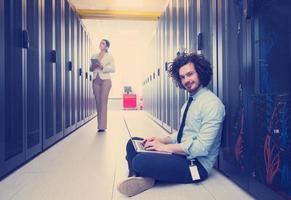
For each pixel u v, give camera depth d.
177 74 2.14
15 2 2.32
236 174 1.91
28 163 2.57
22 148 2.46
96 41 12.63
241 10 1.81
